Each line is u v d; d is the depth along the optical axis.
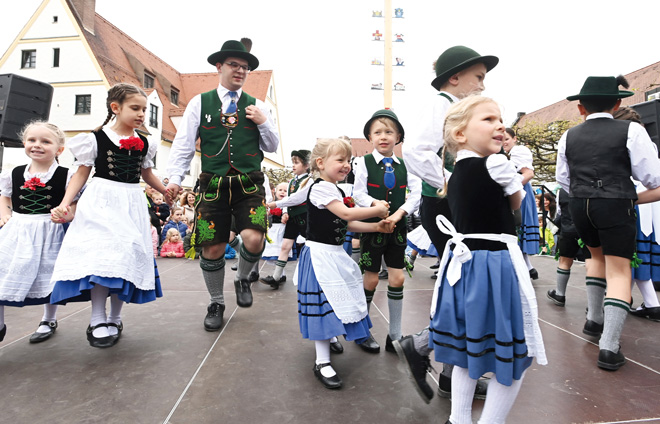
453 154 1.62
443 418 1.57
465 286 1.39
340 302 1.98
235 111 2.78
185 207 7.99
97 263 2.11
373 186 2.48
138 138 2.49
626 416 1.58
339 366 2.11
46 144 2.43
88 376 1.92
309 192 2.18
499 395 1.32
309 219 2.20
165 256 6.54
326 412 1.60
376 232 2.36
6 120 4.55
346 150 2.16
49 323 2.53
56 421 1.51
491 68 2.09
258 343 2.40
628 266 2.16
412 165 1.94
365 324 2.17
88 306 3.23
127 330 2.64
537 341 1.31
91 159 2.33
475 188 1.41
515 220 1.48
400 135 2.58
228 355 2.21
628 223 2.15
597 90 2.31
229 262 6.05
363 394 1.77
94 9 19.98
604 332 2.10
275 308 3.25
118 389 1.78
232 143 2.75
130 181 2.44
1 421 1.51
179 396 1.72
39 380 1.87
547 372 2.01
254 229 2.77
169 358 2.15
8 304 2.26
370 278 2.43
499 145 1.47
